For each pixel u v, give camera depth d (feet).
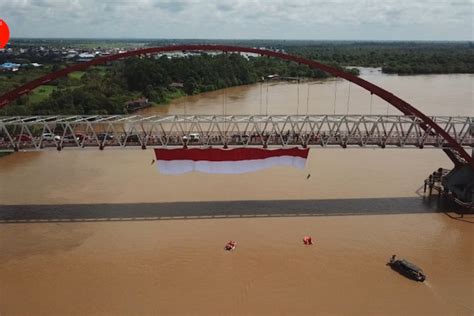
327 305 133.18
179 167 190.60
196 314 128.88
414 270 146.41
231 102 467.93
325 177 239.91
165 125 357.20
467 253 163.12
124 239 170.60
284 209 197.98
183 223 183.83
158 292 138.92
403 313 130.31
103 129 325.83
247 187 224.33
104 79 519.60
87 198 208.85
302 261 156.46
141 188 221.87
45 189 220.23
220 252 161.68
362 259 157.99
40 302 134.00
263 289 140.67
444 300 136.36
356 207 201.36
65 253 160.97
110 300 135.03
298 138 198.59
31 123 183.93
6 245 165.68
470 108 420.77
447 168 257.14
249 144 197.26
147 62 532.32
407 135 198.80
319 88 581.53
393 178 240.12
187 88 536.42
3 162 264.11
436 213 196.85
